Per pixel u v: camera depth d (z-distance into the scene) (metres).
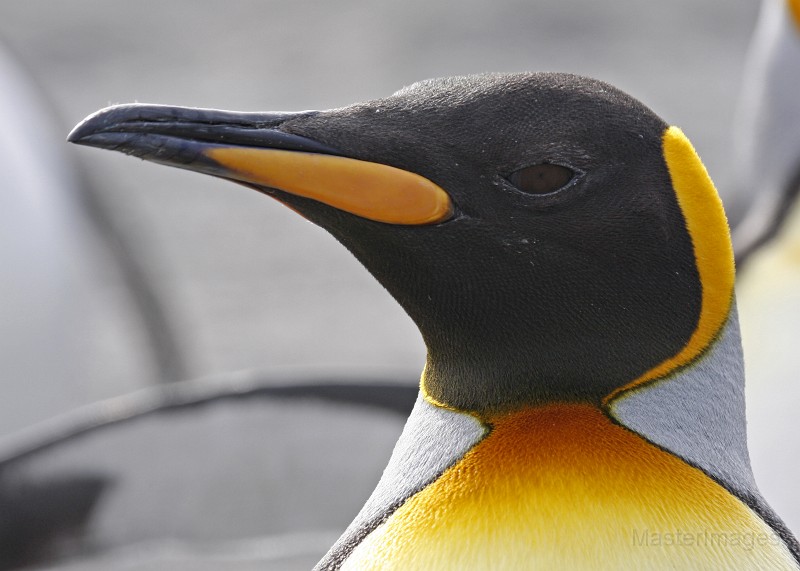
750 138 3.52
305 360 5.22
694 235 2.46
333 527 3.39
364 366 5.18
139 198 6.84
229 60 8.63
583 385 2.47
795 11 3.42
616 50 8.55
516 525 2.43
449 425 2.47
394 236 2.46
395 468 2.48
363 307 5.72
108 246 4.72
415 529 2.44
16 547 3.38
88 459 3.51
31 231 4.28
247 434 3.56
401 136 2.46
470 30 8.96
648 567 2.42
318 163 2.46
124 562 3.31
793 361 3.05
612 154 2.45
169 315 4.97
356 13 9.52
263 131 2.46
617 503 2.43
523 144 2.45
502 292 2.46
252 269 6.05
